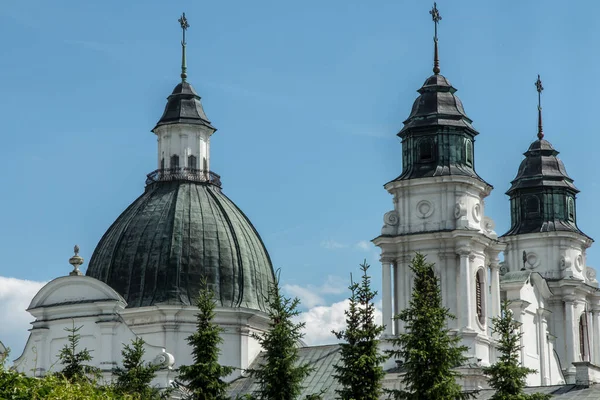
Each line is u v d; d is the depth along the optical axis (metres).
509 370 95.12
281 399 97.12
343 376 93.31
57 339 124.31
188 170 136.12
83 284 124.31
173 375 120.50
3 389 69.94
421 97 122.50
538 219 144.75
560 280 141.75
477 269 119.00
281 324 98.88
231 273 130.38
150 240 130.38
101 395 75.06
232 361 128.25
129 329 122.81
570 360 140.50
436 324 92.81
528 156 147.88
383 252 119.06
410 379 92.44
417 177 119.44
